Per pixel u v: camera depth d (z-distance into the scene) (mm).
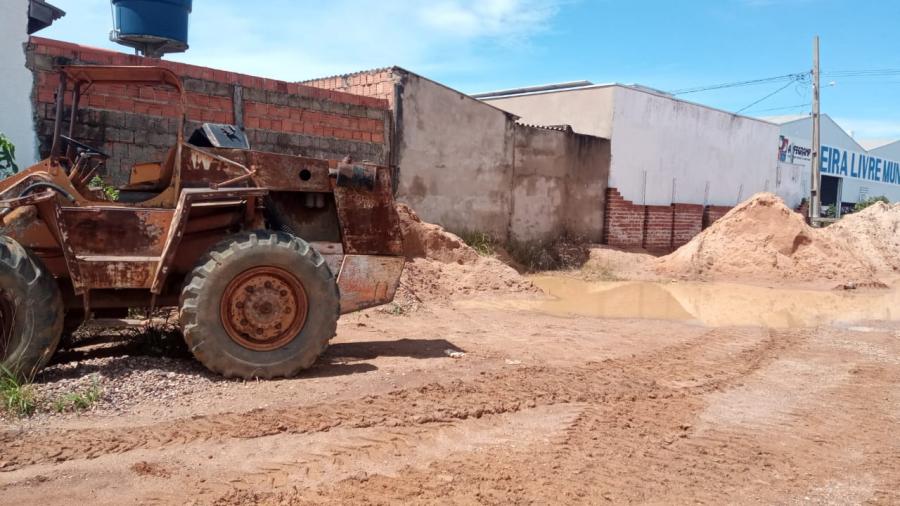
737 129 23328
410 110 13352
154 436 4238
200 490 3559
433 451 4281
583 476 4004
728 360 7359
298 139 11555
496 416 5016
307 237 6598
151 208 5578
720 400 5785
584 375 6281
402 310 9453
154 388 5125
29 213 5262
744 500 3818
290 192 6520
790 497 3891
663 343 8148
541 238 16750
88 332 6617
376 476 3850
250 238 5508
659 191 20219
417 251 12070
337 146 12156
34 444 4027
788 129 31141
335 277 6414
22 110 8500
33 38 8562
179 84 5773
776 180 26344
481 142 14953
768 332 9195
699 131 21562
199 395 5086
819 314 11062
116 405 4766
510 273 12312
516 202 15984
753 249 16172
